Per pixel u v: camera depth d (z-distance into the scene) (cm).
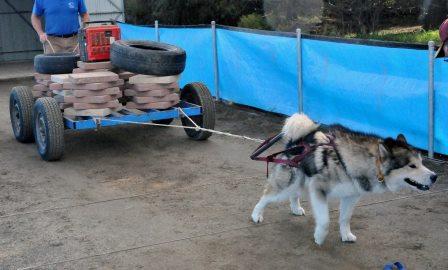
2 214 486
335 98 673
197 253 414
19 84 1152
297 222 457
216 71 860
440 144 572
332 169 398
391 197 497
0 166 604
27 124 656
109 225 460
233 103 848
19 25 1464
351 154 393
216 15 1463
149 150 649
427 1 1316
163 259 407
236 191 523
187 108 641
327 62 673
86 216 478
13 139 705
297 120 425
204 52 877
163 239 435
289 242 426
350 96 653
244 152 636
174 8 1484
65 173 579
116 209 490
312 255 408
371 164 391
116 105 605
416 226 445
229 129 731
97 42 619
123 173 577
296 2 1307
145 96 619
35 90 668
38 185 548
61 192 530
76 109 597
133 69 600
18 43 1470
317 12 1307
